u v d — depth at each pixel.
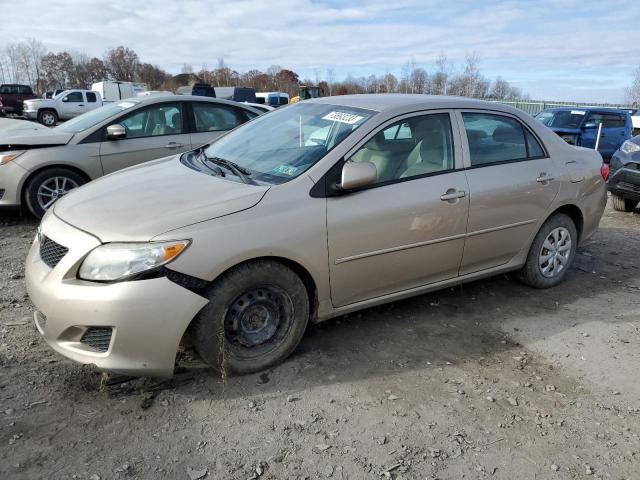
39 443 2.55
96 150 6.53
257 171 3.52
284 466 2.49
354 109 3.83
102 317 2.68
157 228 2.79
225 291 2.93
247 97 29.11
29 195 6.27
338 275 3.37
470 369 3.42
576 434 2.83
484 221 4.02
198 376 3.15
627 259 5.81
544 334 3.95
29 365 3.18
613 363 3.58
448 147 3.90
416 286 3.87
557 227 4.63
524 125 4.41
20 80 76.12
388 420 2.86
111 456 2.50
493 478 2.50
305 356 3.45
